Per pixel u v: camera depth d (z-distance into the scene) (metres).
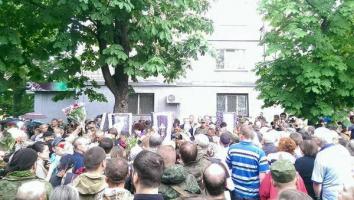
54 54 14.54
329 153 5.60
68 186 3.28
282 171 4.14
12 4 14.33
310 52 13.70
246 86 23.73
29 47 15.00
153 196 3.45
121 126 11.16
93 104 23.14
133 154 7.52
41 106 23.67
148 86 23.34
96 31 14.78
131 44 14.73
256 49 24.11
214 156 7.20
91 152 4.30
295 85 14.02
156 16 13.43
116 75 15.27
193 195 3.92
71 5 12.18
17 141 7.09
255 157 6.10
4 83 13.66
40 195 3.15
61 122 13.81
